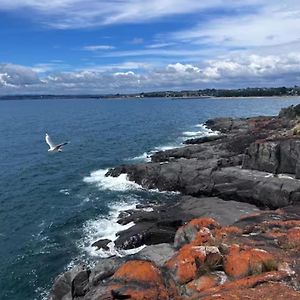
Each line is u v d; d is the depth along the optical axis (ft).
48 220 139.33
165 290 65.26
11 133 375.66
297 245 75.05
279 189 138.00
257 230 87.20
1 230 131.44
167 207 141.79
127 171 188.03
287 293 58.44
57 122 491.31
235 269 67.46
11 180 192.65
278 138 172.14
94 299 64.28
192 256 70.64
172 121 471.62
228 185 151.64
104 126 429.38
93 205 153.58
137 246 114.42
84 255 112.06
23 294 95.09
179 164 173.17
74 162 233.14
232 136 249.34
